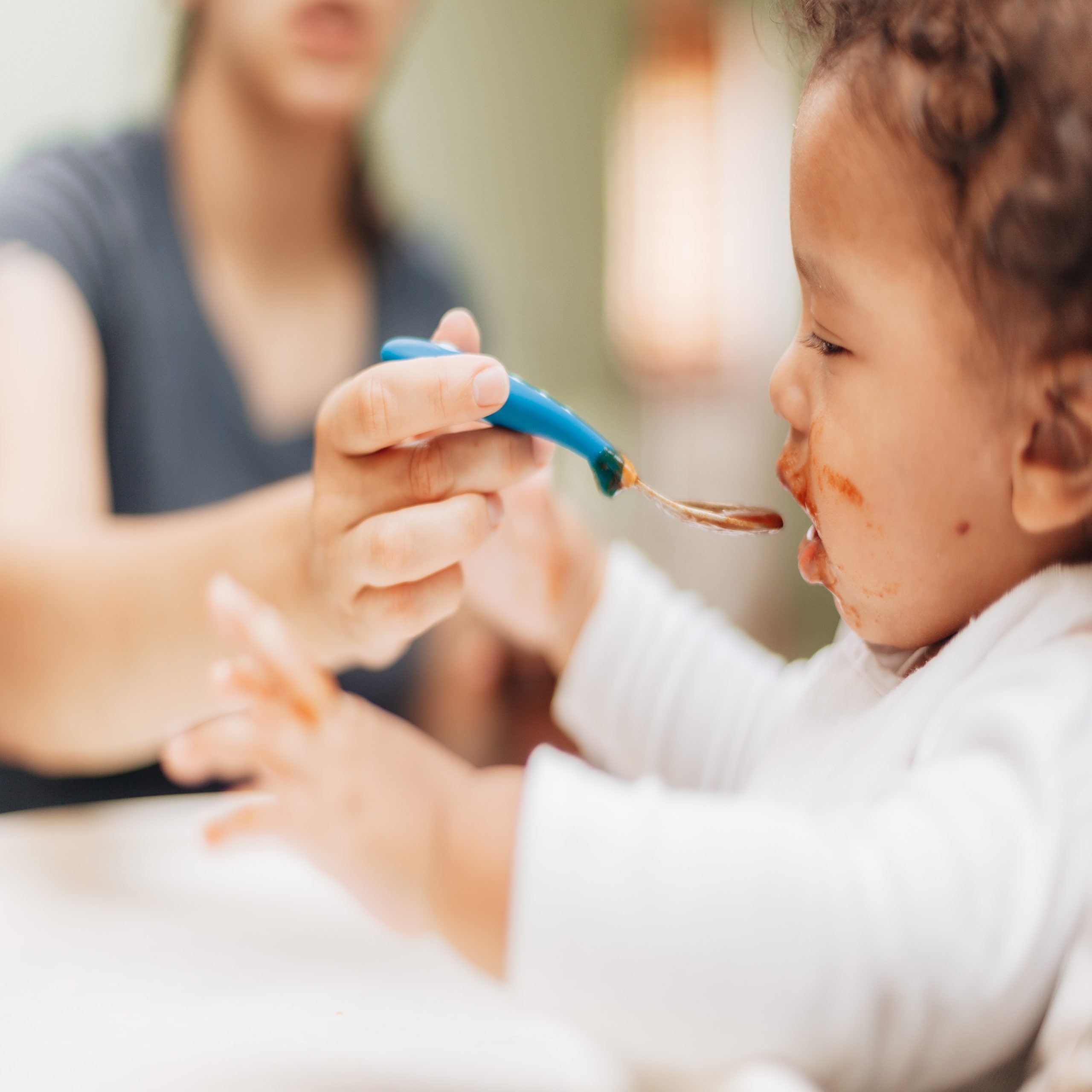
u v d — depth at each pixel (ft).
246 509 1.77
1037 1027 0.98
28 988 1.32
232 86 3.04
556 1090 1.06
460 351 1.47
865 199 1.18
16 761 2.51
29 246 2.67
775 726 1.73
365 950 1.44
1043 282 1.11
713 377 8.04
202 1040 1.17
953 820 0.98
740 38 7.73
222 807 2.03
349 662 1.64
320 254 3.40
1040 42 1.11
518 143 7.86
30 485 2.15
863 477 1.22
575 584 1.98
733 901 0.95
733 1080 0.93
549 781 1.03
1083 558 1.21
